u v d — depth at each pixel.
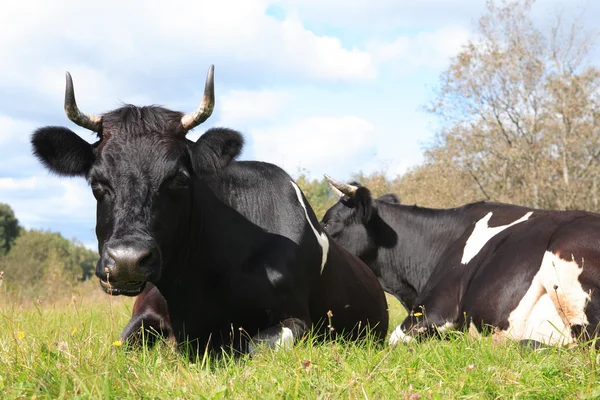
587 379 3.49
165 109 5.07
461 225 7.44
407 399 3.11
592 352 3.89
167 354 4.68
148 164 4.69
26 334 5.12
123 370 3.76
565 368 3.71
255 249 5.42
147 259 4.39
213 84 4.96
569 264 4.89
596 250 4.85
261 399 3.19
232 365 4.21
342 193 8.36
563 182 28.52
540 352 4.26
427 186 28.25
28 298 11.52
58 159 4.96
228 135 4.97
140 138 4.79
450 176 28.61
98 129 4.98
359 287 6.68
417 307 6.31
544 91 28.66
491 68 28.44
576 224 5.10
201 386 3.49
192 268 5.19
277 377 3.63
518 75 28.62
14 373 3.59
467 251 6.35
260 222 5.56
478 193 29.23
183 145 4.96
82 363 3.66
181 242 4.98
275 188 5.82
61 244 59.19
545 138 28.72
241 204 5.54
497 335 5.19
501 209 6.75
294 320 5.31
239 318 5.39
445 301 6.12
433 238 7.65
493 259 5.59
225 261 5.30
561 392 3.36
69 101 4.84
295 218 5.72
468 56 28.61
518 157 27.97
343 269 6.45
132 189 4.60
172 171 4.75
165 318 5.57
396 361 4.08
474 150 28.75
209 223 5.27
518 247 5.40
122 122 4.88
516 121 28.91
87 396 3.12
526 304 5.13
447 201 27.56
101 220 4.70
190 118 4.98
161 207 4.68
